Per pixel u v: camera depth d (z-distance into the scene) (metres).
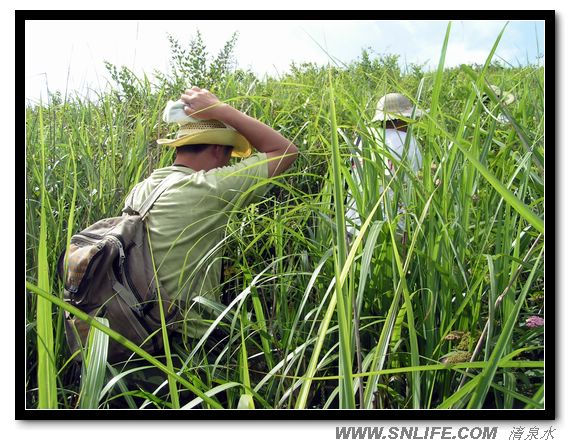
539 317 1.68
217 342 2.00
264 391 1.86
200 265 1.85
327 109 2.41
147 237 1.99
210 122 2.22
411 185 1.82
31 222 2.31
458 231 1.75
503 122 1.94
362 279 1.41
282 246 2.04
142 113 3.14
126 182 2.67
